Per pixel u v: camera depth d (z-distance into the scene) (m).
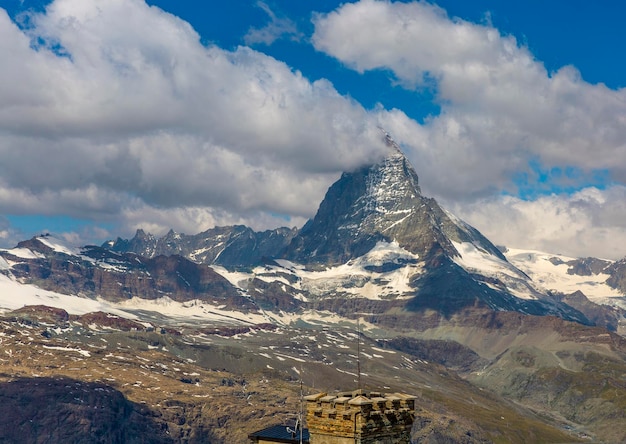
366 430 57.91
